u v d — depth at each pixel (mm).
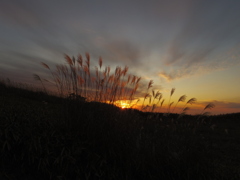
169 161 3289
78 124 4039
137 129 4777
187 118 7117
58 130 3889
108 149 3439
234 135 7246
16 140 3193
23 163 2971
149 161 3240
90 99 4906
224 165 3881
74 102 4477
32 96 9047
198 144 4516
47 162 2906
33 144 3146
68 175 2908
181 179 3008
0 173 2754
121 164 3201
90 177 2939
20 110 5199
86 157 3227
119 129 4121
